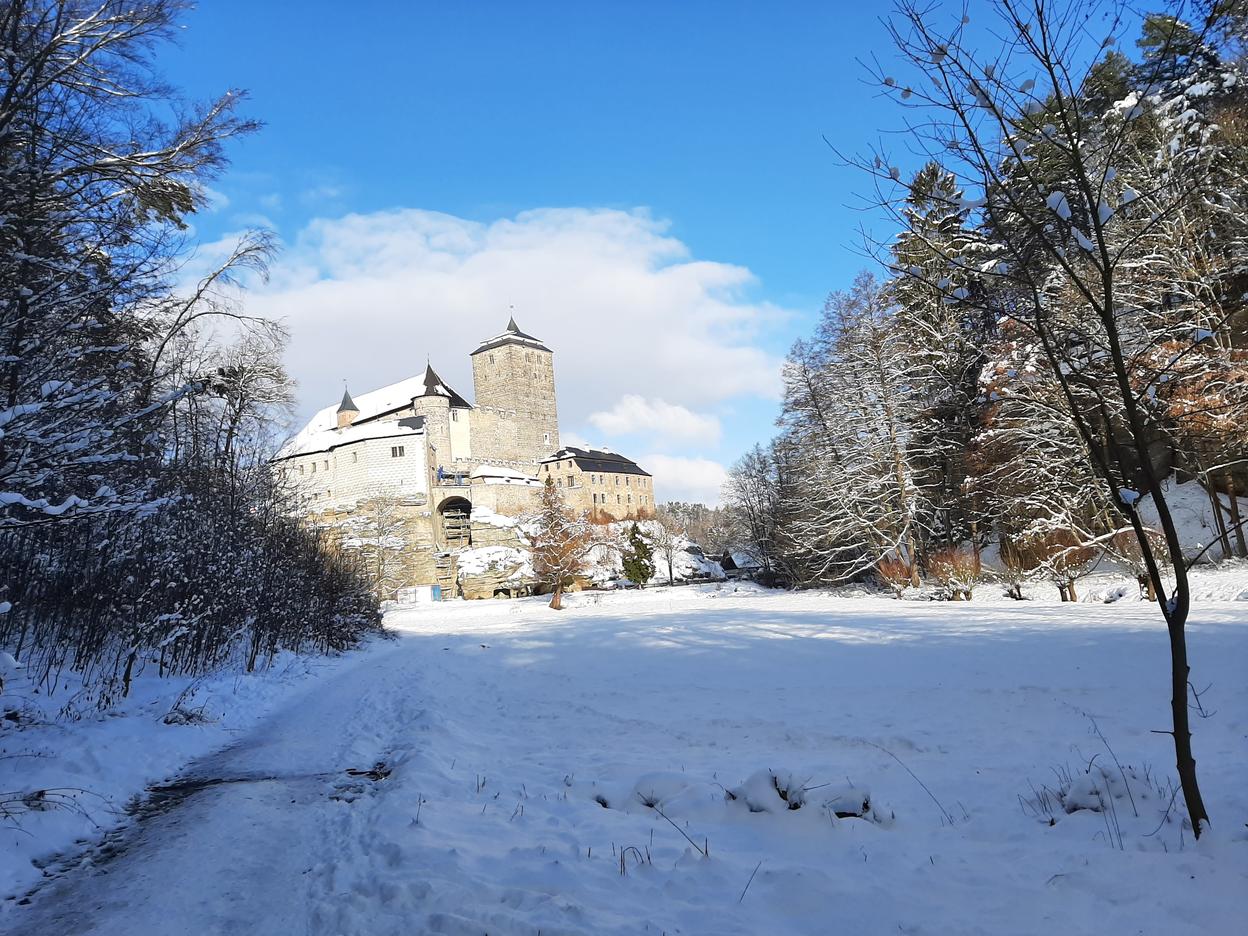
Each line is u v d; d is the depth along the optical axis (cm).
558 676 1572
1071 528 2725
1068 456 2717
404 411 9831
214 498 1844
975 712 959
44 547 1345
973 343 2917
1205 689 925
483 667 1834
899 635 1681
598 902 461
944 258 492
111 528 1327
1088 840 516
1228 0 418
